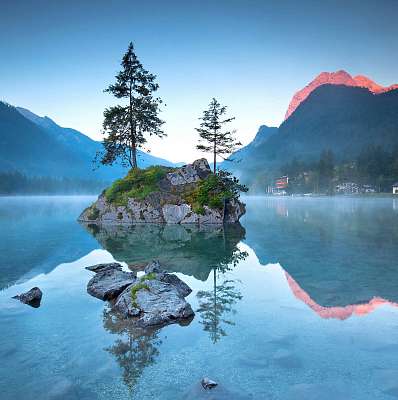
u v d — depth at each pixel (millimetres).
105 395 6766
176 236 32156
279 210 73000
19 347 8953
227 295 13586
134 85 54094
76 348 8875
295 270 17859
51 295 13742
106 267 18078
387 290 13938
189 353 8492
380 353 8336
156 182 49938
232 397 6543
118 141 54062
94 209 49594
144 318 10625
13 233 34656
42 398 6711
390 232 33281
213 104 50281
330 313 11305
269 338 9328
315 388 6824
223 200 44438
